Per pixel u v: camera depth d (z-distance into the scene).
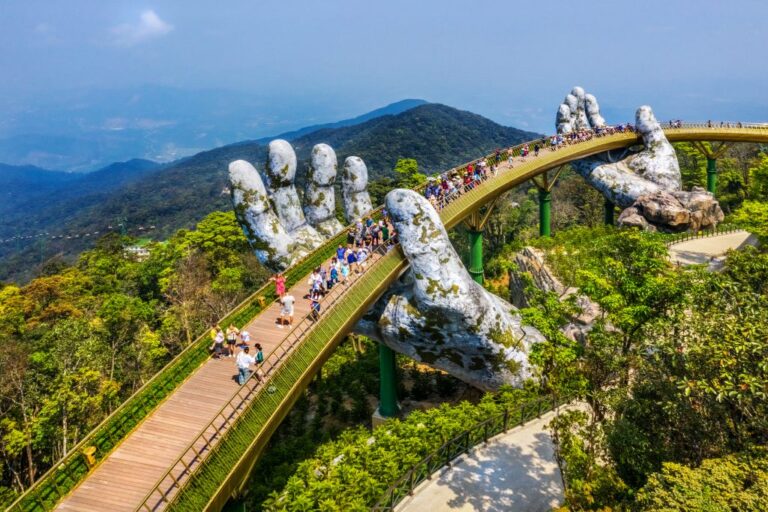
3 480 31.16
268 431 16.06
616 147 50.03
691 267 16.11
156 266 66.38
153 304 55.38
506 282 54.22
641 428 14.16
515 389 23.11
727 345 11.74
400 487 17.19
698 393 12.33
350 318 21.30
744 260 17.48
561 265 36.62
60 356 33.31
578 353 15.86
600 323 16.02
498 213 62.50
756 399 11.32
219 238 64.12
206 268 60.25
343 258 24.50
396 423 21.14
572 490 13.71
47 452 32.16
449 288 24.02
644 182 48.75
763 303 13.70
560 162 42.88
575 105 54.91
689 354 12.64
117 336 44.16
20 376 32.28
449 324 24.72
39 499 12.82
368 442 20.86
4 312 50.78
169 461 14.30
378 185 64.38
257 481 25.59
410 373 35.44
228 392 17.31
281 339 20.09
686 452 13.01
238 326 21.08
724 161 71.06
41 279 59.88
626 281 15.24
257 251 30.62
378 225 27.11
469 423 20.66
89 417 32.28
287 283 24.88
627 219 45.84
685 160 75.38
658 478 10.49
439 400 32.09
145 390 16.45
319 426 31.67
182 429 15.51
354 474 17.47
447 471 18.56
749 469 10.06
